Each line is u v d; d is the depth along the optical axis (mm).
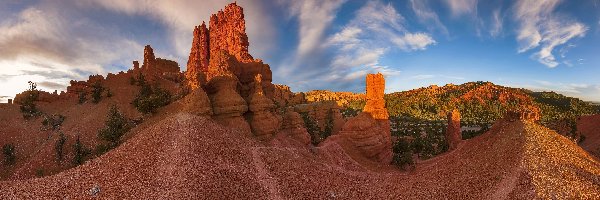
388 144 82250
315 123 130250
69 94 109250
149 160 43469
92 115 88438
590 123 116062
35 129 84625
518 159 44000
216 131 53094
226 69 67062
